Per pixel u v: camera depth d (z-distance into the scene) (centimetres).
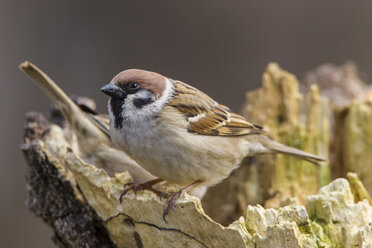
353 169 1068
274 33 1833
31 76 856
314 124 1036
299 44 1845
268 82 1091
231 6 1811
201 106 794
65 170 795
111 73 1717
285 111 1068
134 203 699
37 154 803
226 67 1817
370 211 669
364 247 609
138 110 738
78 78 1692
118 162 888
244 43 1822
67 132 952
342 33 1847
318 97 1047
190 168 757
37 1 1667
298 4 1838
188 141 742
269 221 637
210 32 1816
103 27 1723
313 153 1025
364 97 1235
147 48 1761
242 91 1819
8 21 1644
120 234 743
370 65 1844
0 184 1557
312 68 1839
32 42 1659
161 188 799
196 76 1814
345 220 661
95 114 910
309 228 634
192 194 880
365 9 1830
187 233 658
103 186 729
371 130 1056
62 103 881
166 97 760
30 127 902
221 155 803
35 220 1518
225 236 620
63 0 1688
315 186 994
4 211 1524
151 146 736
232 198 1020
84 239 783
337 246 652
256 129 872
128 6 1742
